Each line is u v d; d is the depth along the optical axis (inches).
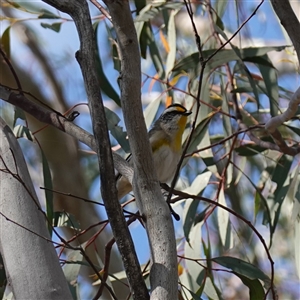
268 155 468.1
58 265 246.8
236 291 534.6
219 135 483.2
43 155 340.5
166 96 489.1
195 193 417.4
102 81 421.1
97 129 222.7
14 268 243.3
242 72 450.0
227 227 416.2
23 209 255.8
